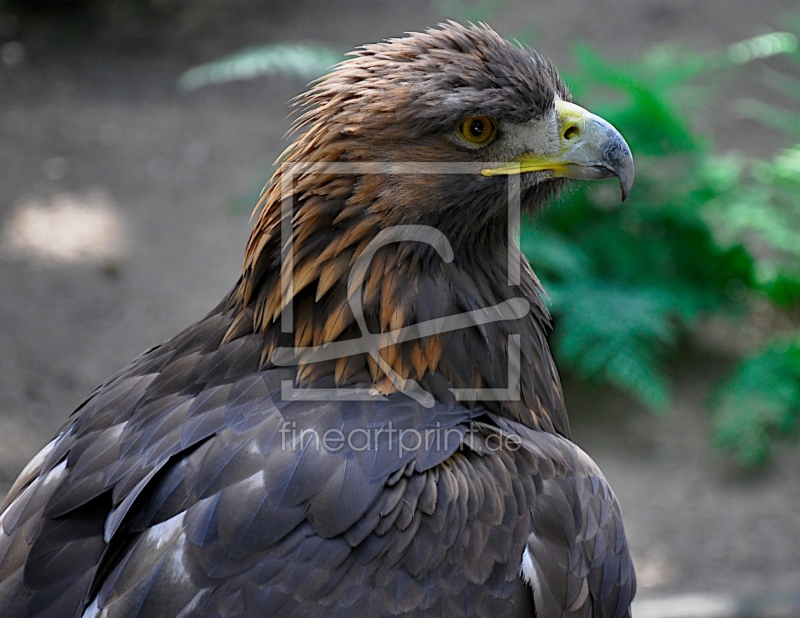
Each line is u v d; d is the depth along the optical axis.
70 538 5.58
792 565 11.35
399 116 6.02
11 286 15.52
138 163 18.50
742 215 14.10
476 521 5.69
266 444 5.67
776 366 13.33
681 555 11.56
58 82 20.98
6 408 13.31
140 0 23.61
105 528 5.54
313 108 6.67
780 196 15.03
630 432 13.40
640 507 12.27
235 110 20.17
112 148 18.89
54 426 13.08
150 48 22.20
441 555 5.55
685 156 13.98
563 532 6.06
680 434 13.38
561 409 7.09
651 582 11.18
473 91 6.12
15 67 21.50
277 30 22.45
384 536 5.50
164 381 6.37
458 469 5.81
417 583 5.49
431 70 6.15
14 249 16.27
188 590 5.27
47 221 16.89
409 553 5.51
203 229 16.88
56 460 6.30
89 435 6.18
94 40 22.50
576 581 6.12
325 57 14.58
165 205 17.41
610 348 13.02
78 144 18.97
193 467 5.64
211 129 19.48
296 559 5.36
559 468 6.30
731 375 14.05
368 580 5.43
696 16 22.36
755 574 11.24
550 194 6.93
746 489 12.55
